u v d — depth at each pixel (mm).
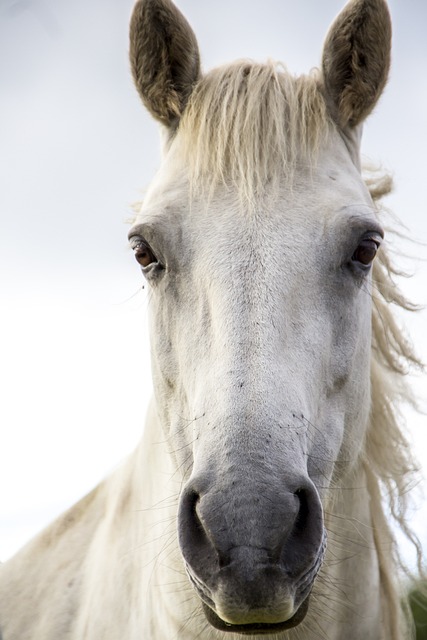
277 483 3453
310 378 3928
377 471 5145
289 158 4293
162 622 4652
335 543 4547
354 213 4176
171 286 4277
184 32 4723
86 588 5496
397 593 5145
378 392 5152
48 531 6312
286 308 3895
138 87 4836
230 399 3623
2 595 6070
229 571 3342
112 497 5805
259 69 4566
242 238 4020
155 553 4797
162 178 4547
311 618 4418
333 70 4723
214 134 4352
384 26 4664
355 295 4281
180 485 4492
